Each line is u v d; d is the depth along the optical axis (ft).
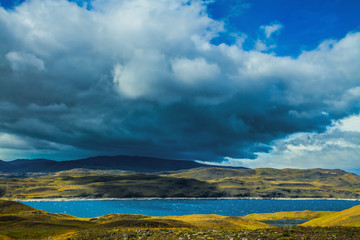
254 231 136.36
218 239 118.32
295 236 115.96
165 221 293.23
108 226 278.67
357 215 262.26
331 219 290.76
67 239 158.51
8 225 279.49
